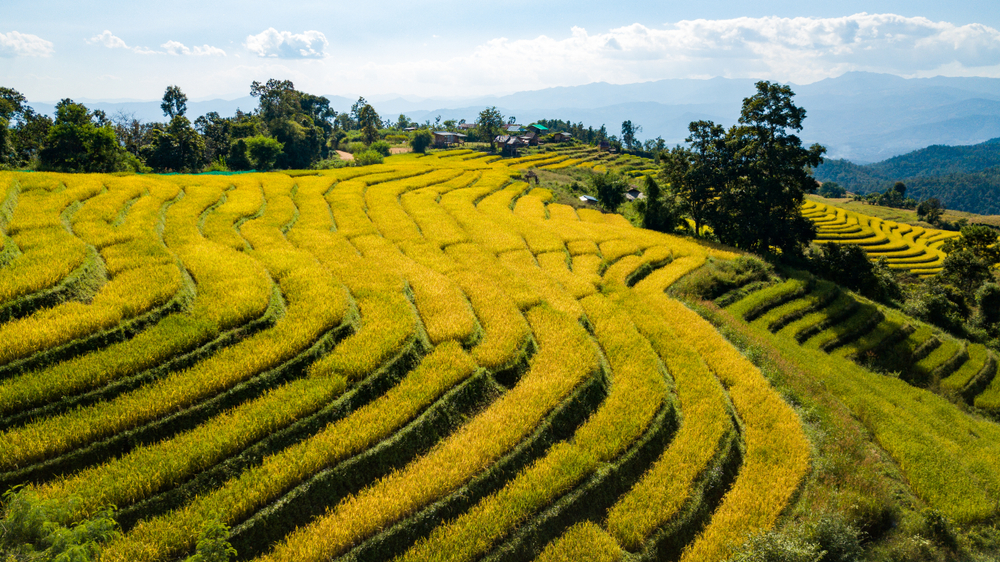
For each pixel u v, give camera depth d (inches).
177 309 769.6
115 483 506.0
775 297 1342.3
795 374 917.2
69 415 570.3
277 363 693.9
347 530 504.1
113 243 957.8
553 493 572.1
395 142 5467.5
